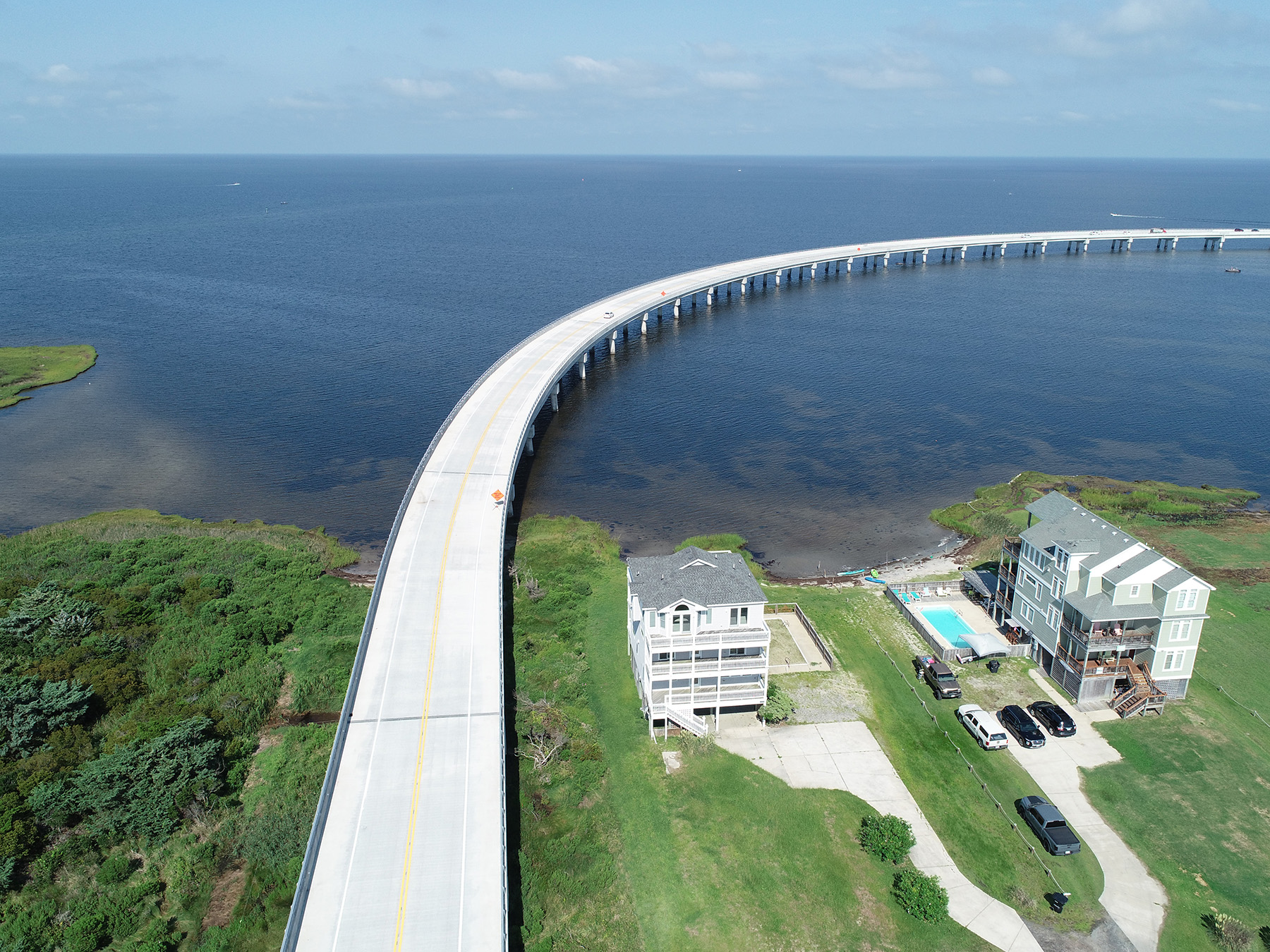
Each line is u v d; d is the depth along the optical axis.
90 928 37.91
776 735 52.31
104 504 89.06
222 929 38.91
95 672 55.09
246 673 58.12
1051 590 57.41
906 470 98.75
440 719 48.19
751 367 137.88
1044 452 103.69
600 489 93.56
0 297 180.12
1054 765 49.84
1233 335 153.75
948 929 39.09
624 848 43.81
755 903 40.56
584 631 64.38
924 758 50.41
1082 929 39.16
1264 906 40.38
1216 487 93.75
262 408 117.38
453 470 83.00
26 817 43.28
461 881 37.84
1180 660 54.53
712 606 50.62
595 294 194.62
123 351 143.12
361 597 69.75
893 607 68.38
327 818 41.06
